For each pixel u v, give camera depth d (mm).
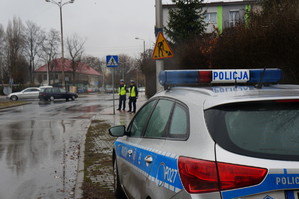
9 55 66562
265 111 2439
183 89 3199
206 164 2223
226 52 10008
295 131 2346
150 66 28812
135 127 4328
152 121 3631
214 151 2242
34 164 7383
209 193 2178
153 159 3029
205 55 12242
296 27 7629
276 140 2285
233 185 2125
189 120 2617
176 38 20562
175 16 20781
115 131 4465
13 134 11977
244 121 2383
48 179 6188
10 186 5773
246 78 3170
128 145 4227
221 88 2906
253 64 8930
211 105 2479
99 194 5180
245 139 2283
